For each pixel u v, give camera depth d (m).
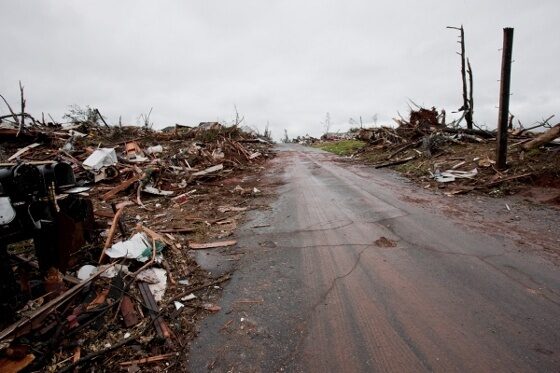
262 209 7.95
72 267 4.35
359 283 4.05
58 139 14.14
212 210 8.02
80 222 4.46
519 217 6.27
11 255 4.37
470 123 17.17
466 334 3.01
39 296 3.63
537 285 3.79
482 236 5.38
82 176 10.52
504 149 9.40
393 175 12.18
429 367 2.64
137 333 3.18
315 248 5.24
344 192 9.46
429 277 4.10
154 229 6.33
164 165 12.11
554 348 2.78
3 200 2.96
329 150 27.86
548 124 12.64
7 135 12.55
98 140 16.61
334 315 3.41
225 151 17.42
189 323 3.38
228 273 4.49
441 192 8.77
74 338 3.11
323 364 2.74
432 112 19.77
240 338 3.12
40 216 3.50
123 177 10.81
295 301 3.72
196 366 2.78
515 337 2.93
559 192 7.41
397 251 4.96
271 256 5.02
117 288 3.85
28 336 2.98
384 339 3.00
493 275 4.07
